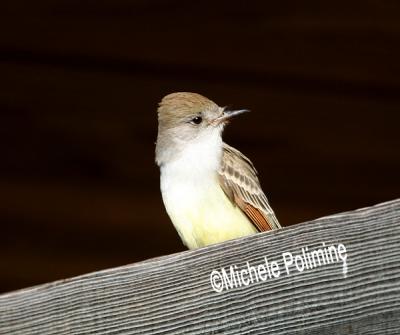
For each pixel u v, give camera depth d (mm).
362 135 11414
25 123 11469
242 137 11508
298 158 11547
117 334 7324
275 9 10906
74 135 11531
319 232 6914
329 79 11188
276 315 6902
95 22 10961
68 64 11250
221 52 11078
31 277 11742
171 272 7266
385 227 6762
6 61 11188
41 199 11641
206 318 7094
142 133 11500
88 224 11727
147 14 10953
